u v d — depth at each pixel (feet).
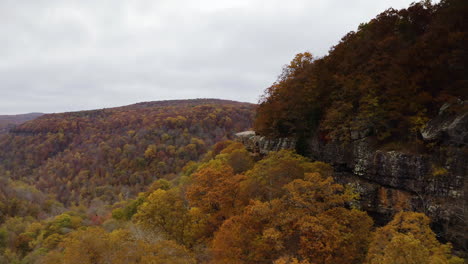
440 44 69.51
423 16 87.35
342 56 100.27
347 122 85.76
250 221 66.08
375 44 86.58
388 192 72.02
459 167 59.06
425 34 77.41
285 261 50.78
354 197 78.59
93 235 64.18
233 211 82.23
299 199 62.44
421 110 71.00
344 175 85.56
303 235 59.21
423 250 42.32
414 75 73.67
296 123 108.27
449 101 64.18
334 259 55.06
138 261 59.26
